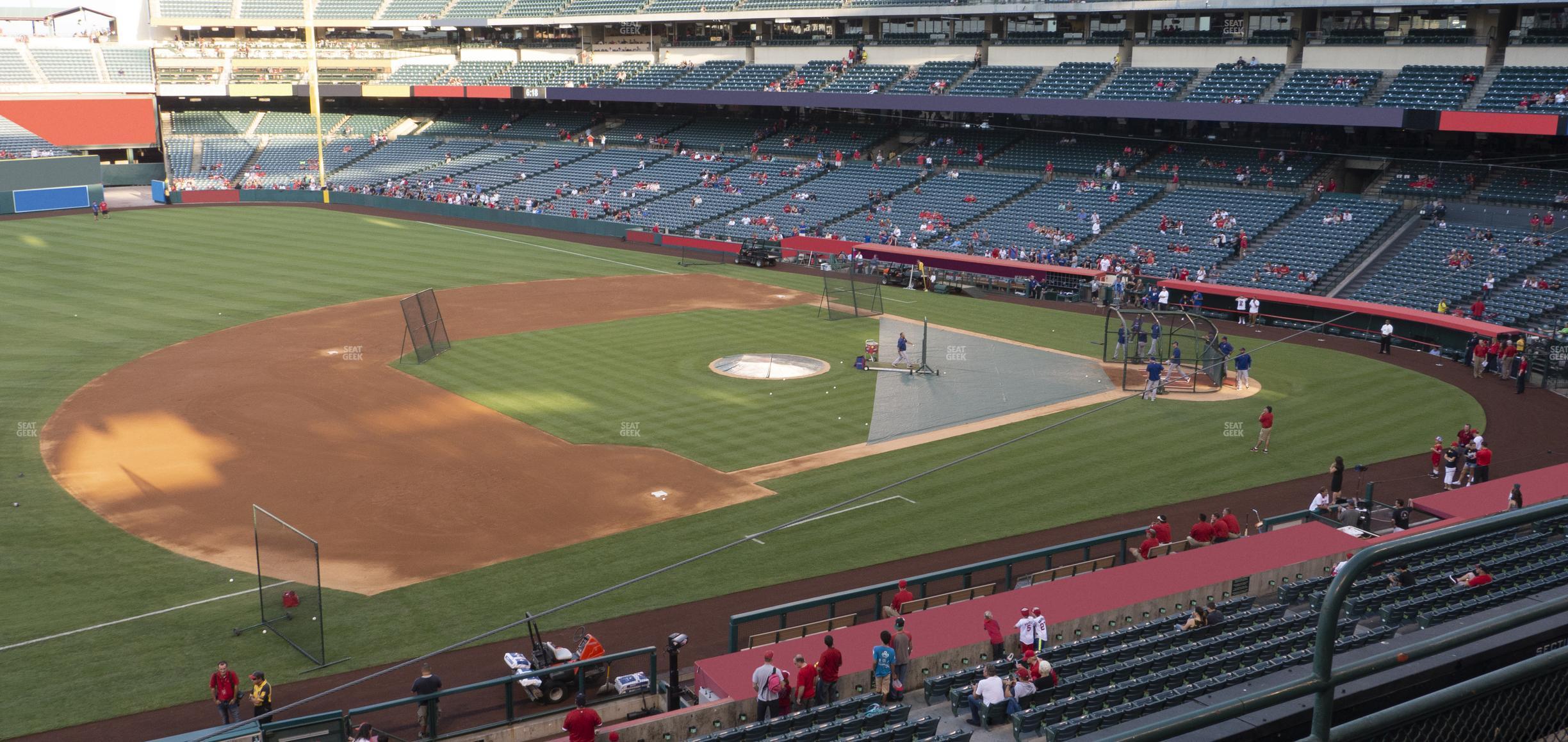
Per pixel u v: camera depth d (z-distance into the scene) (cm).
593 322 5684
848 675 2009
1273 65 7181
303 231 8444
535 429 3984
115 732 2116
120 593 2702
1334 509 2997
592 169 9900
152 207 9588
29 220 8675
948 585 2783
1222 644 1973
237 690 2123
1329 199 6712
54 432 3881
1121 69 7919
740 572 2873
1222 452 3822
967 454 3778
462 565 2889
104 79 11000
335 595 2714
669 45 10706
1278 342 5459
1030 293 6600
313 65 9919
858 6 8956
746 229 8106
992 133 8656
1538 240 5794
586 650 2275
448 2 11669
